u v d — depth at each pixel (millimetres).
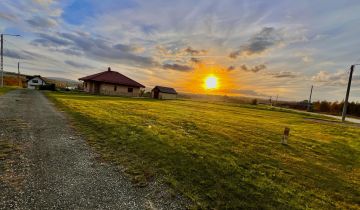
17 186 4543
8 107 14312
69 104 18984
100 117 13141
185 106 32281
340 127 22312
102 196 4484
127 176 5555
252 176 6336
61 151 6898
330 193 5840
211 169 6488
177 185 5277
